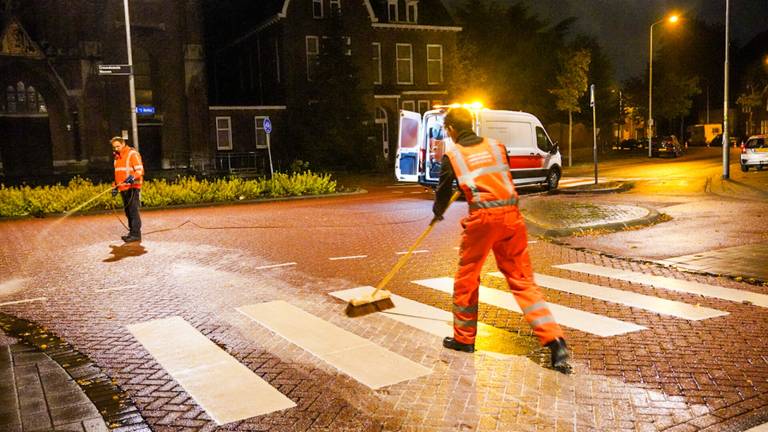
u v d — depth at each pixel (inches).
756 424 151.4
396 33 1646.2
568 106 1480.1
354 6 1569.9
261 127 1529.3
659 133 3149.6
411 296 278.2
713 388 172.2
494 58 2129.7
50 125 1299.2
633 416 156.2
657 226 478.0
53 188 754.2
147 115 1396.4
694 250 374.6
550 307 254.1
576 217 510.6
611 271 323.0
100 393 176.2
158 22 1393.9
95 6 1315.2
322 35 1555.1
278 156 1545.3
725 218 507.8
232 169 1445.6
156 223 576.7
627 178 1013.2
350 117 1441.9
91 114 1316.4
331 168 1406.3
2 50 1218.6
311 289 296.5
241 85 1765.5
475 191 188.9
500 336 218.7
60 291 304.7
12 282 327.6
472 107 720.3
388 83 1641.2
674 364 190.4
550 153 792.9
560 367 183.2
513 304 260.4
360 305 252.4
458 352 202.7
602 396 168.1
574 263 345.1
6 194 703.1
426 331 225.6
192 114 1441.9
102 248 432.1
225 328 236.5
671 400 165.2
